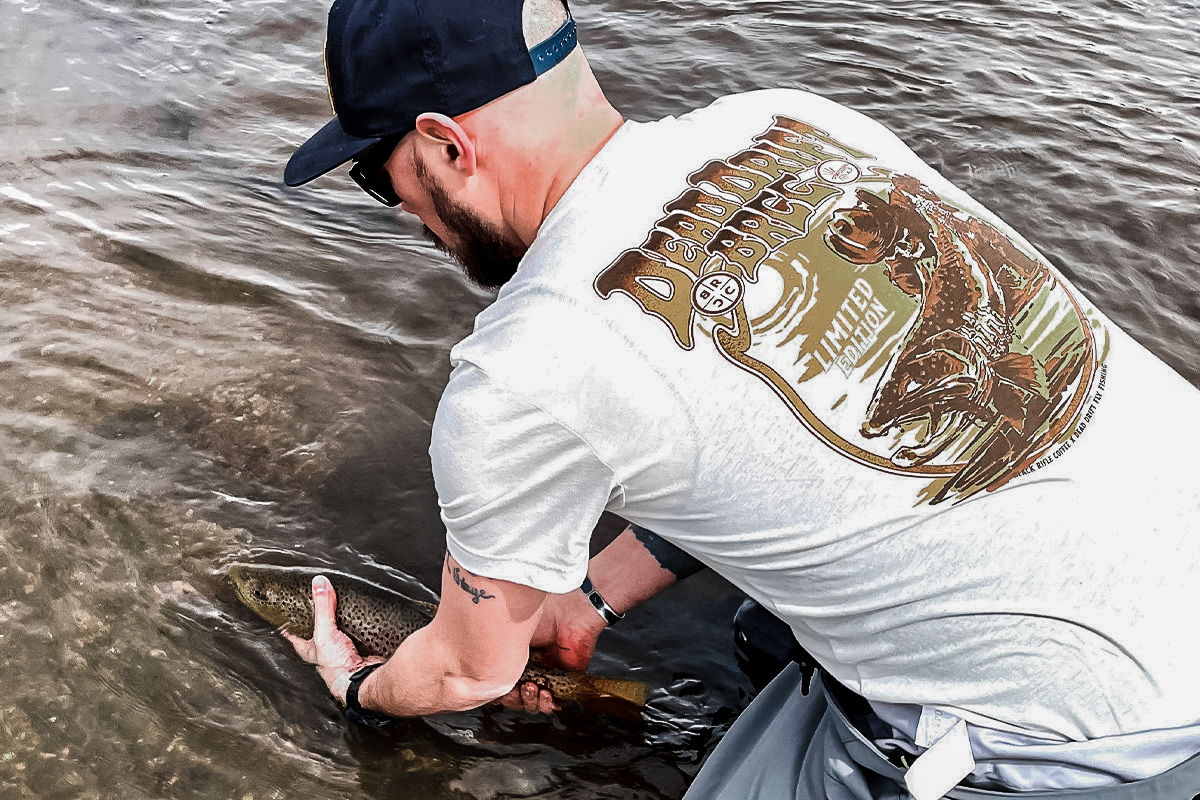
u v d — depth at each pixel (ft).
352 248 12.00
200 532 8.60
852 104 13.97
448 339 10.77
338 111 4.94
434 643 5.98
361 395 10.03
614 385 4.57
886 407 4.70
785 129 5.35
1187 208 12.06
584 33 15.75
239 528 8.67
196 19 16.84
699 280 4.66
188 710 7.28
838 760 5.44
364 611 7.83
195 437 9.48
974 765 4.89
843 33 15.84
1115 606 4.64
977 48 15.44
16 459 9.05
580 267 4.65
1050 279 5.25
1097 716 4.72
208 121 14.21
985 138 13.25
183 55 15.76
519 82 4.67
